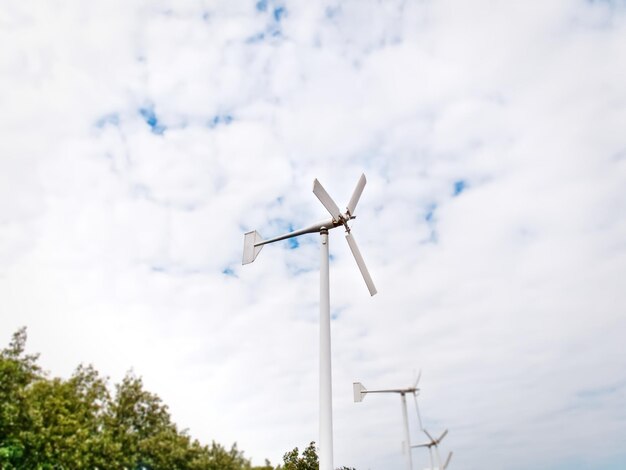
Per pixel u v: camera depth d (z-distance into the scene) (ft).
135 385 75.20
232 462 79.30
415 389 112.27
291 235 45.47
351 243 48.29
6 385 59.62
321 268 41.65
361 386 67.00
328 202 44.45
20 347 67.05
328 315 38.45
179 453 73.00
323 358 36.32
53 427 61.72
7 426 57.47
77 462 60.70
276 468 79.41
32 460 58.18
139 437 72.13
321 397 35.01
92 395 71.10
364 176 53.47
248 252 47.70
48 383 66.69
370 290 48.78
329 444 33.27
